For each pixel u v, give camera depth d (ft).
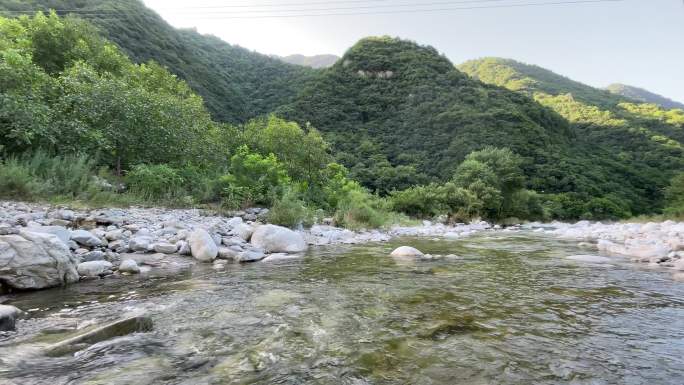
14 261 14.85
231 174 47.50
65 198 31.99
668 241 35.24
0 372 7.82
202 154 50.34
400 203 94.48
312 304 13.79
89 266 17.81
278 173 50.44
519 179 116.37
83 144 39.06
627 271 21.13
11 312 11.00
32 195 29.63
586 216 148.36
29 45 51.52
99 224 26.14
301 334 10.71
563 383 8.05
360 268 21.33
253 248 26.89
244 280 17.78
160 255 22.75
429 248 32.32
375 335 10.73
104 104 41.70
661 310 13.50
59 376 7.76
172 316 12.12
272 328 11.16
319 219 46.57
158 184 40.55
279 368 8.52
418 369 8.61
